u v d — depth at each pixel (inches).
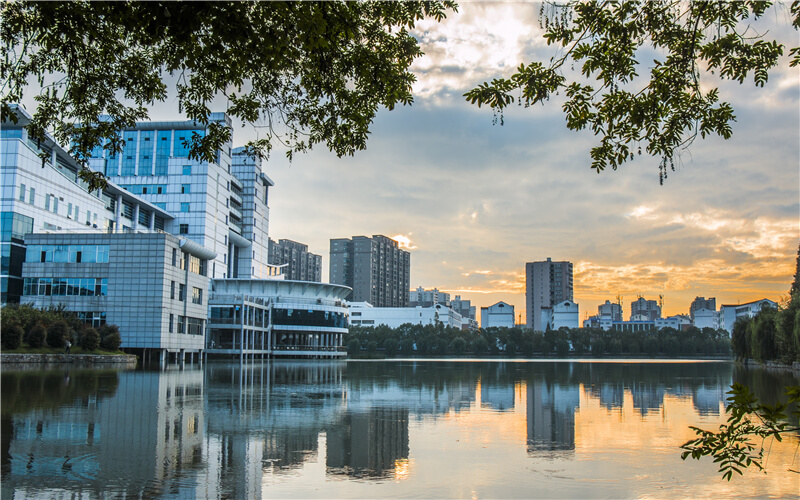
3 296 2706.7
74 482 448.8
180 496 419.5
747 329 3184.1
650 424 795.4
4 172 2741.1
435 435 689.0
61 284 2797.7
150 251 2800.2
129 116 614.5
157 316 2773.1
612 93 422.0
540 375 2054.6
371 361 4010.8
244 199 5241.1
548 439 669.9
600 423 802.2
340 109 592.1
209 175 4281.5
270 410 886.4
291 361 3814.0
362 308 7357.3
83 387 1194.6
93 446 578.6
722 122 414.9
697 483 477.7
